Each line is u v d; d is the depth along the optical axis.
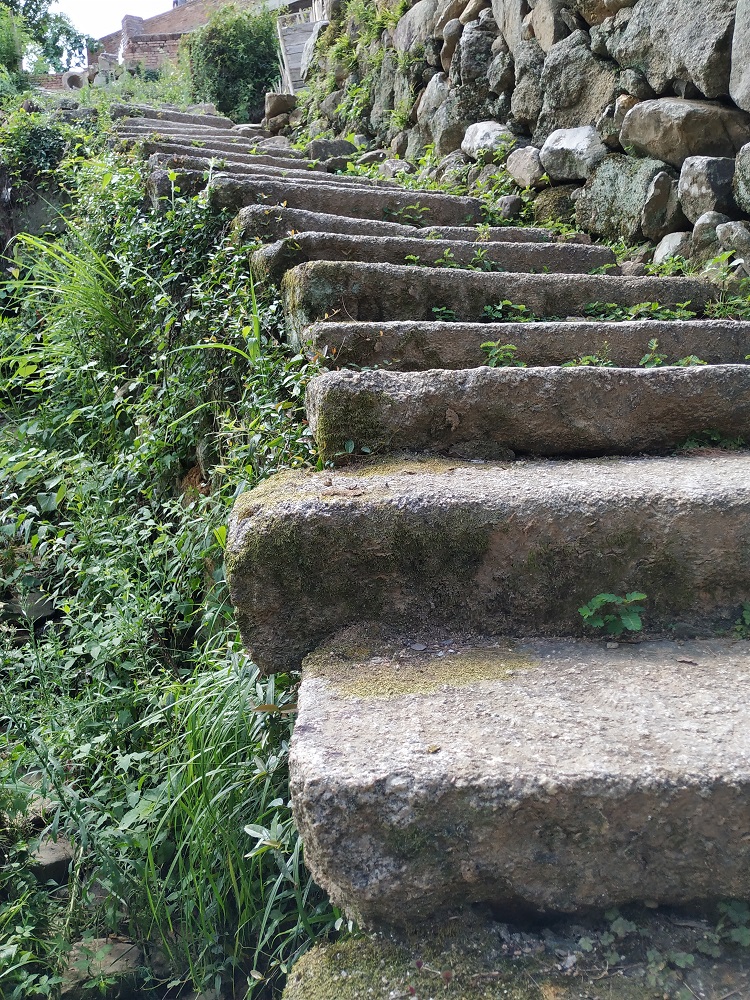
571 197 4.63
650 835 1.29
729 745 1.35
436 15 6.27
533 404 2.29
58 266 4.75
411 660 1.72
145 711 2.44
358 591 1.81
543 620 1.83
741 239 3.48
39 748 2.29
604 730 1.41
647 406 2.34
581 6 4.55
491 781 1.29
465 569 1.82
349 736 1.41
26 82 10.41
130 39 16.98
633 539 1.80
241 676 2.08
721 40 3.57
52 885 2.29
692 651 1.73
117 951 2.09
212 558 2.68
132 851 2.08
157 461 3.27
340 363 2.70
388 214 4.50
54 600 3.17
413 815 1.29
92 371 3.94
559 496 1.82
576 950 1.32
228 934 1.97
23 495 3.65
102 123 6.65
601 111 4.51
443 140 5.95
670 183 3.90
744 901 1.33
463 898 1.35
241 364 3.04
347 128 7.70
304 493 1.88
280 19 11.69
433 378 2.29
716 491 1.82
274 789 1.93
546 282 3.32
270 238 3.60
